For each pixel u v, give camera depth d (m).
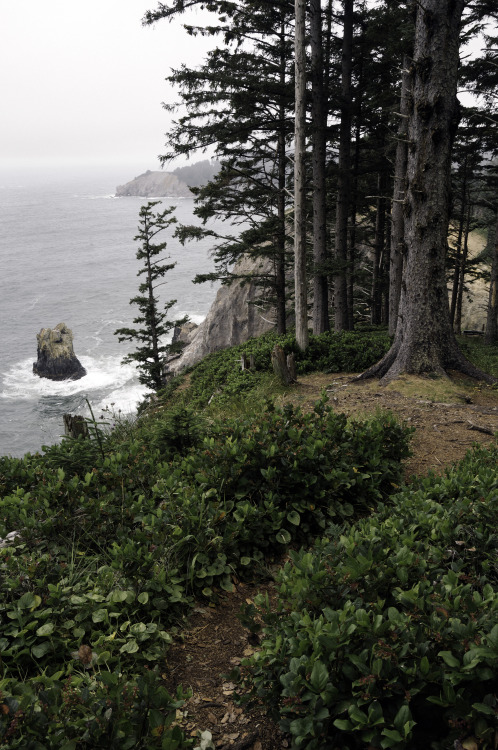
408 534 3.62
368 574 2.96
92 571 3.94
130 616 3.50
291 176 20.47
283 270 21.45
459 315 30.05
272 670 2.67
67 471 5.78
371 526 3.72
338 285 19.84
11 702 2.29
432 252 10.78
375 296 28.33
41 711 2.35
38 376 53.69
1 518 4.47
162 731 2.32
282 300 21.88
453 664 2.21
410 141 10.63
